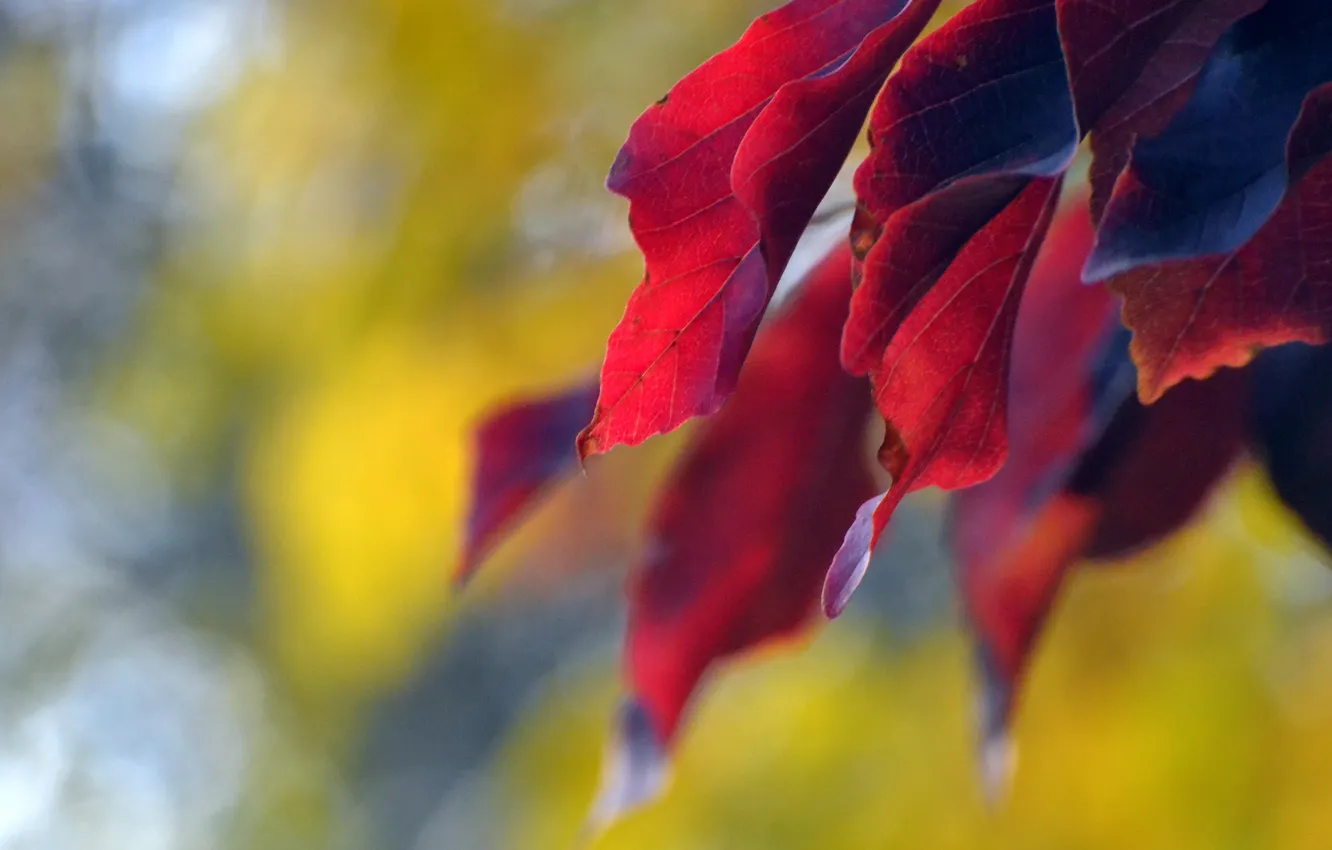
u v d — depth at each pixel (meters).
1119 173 0.95
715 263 0.95
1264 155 0.94
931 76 0.94
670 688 1.04
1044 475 1.04
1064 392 1.04
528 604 1.77
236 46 1.47
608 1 1.24
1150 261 0.94
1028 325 1.04
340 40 1.30
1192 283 0.96
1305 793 1.23
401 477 1.25
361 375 1.25
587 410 1.02
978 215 0.94
